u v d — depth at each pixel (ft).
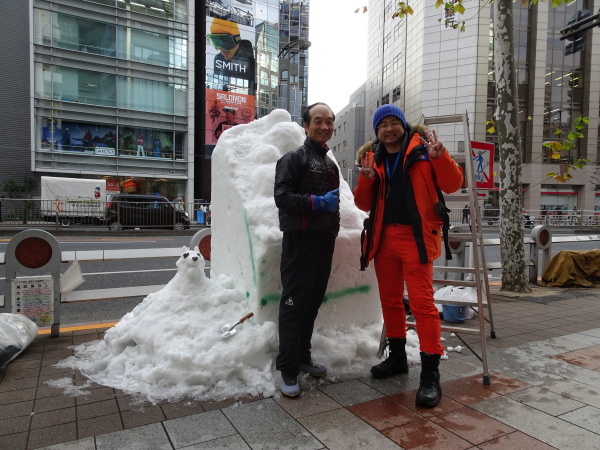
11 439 6.75
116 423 7.27
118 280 22.76
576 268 22.27
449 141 109.09
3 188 78.07
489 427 7.30
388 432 7.10
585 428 7.27
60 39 81.51
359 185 9.28
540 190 111.04
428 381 8.24
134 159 89.40
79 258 13.53
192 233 56.34
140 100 89.56
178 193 95.20
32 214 55.01
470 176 10.01
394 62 137.90
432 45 111.14
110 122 86.74
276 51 116.47
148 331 9.34
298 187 8.57
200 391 8.34
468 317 14.73
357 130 188.14
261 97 112.98
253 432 7.03
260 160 10.80
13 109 81.51
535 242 22.82
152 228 55.67
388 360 9.59
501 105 20.49
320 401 8.23
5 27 80.74
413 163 8.61
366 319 11.32
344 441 6.80
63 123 82.79
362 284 11.10
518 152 20.30
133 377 8.95
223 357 8.70
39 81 79.97
